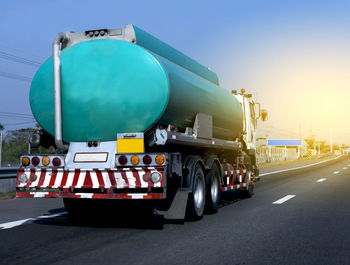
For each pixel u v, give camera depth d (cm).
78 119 733
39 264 464
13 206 995
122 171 667
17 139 3122
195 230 677
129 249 538
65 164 714
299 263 477
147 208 955
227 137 1059
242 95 1273
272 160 6334
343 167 3831
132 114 707
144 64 707
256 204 1051
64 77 741
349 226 718
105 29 739
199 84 841
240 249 541
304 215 851
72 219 797
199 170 810
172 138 712
